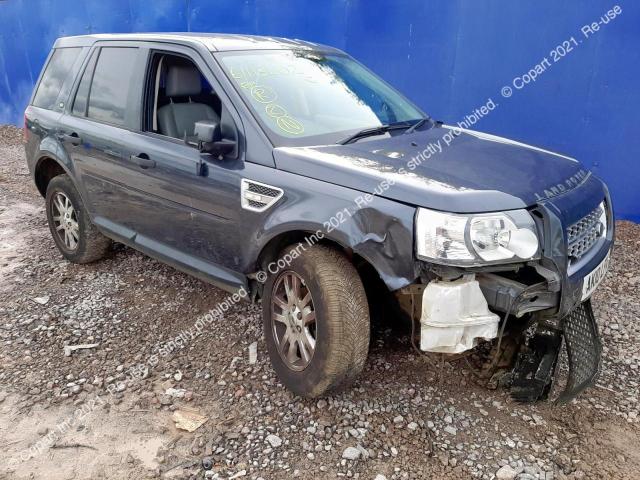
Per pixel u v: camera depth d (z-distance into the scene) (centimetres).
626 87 544
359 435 268
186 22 835
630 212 575
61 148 436
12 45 1117
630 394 302
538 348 295
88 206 429
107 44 414
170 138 346
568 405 291
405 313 302
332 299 262
